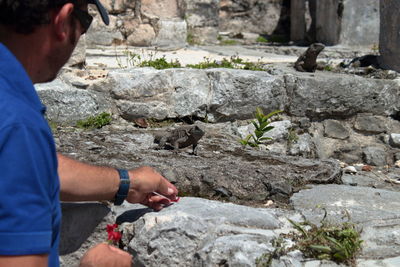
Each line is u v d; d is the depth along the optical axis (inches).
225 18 732.0
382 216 144.1
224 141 223.6
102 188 109.9
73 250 128.6
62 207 128.6
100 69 299.0
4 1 64.4
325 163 188.1
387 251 132.4
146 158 185.9
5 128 60.1
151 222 126.0
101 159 181.3
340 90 287.7
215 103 269.1
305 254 126.0
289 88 281.7
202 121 271.4
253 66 321.4
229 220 130.6
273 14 731.4
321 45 311.1
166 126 261.9
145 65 305.3
